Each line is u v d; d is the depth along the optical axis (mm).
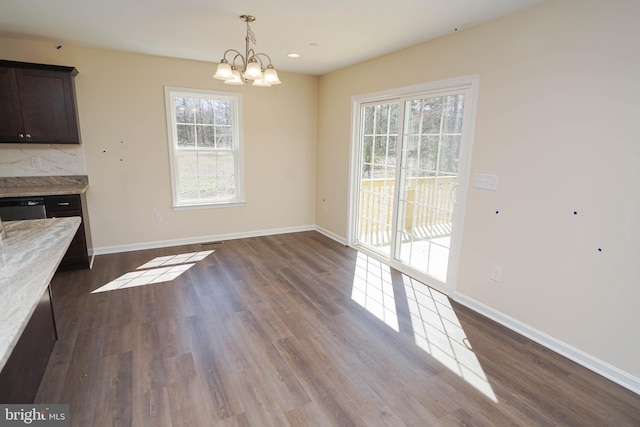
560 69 2307
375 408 1936
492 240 2873
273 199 5391
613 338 2189
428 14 2652
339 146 4941
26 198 3439
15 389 1628
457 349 2502
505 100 2668
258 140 5090
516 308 2738
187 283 3533
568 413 1923
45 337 2172
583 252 2291
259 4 2564
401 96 3746
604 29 2076
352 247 4891
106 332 2615
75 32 3318
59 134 3723
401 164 3865
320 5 2561
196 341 2531
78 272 3758
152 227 4602
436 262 3525
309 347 2494
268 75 2668
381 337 2639
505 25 2621
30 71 3506
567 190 2340
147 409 1883
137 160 4348
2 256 1774
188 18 2883
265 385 2096
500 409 1943
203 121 4719
